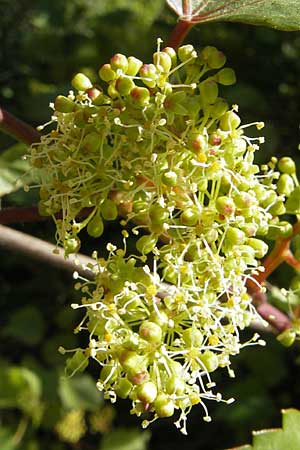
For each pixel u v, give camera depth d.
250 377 0.34
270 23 0.17
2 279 0.38
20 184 0.22
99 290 0.15
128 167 0.15
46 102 0.27
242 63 0.39
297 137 0.36
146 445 0.38
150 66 0.15
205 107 0.15
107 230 0.28
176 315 0.15
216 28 0.38
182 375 0.15
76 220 0.16
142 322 0.15
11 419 0.36
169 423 0.38
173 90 0.15
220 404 0.34
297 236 0.17
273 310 0.18
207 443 0.37
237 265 0.15
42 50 0.40
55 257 0.20
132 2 0.47
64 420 0.36
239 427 0.34
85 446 0.38
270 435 0.17
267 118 0.35
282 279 0.27
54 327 0.38
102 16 0.42
